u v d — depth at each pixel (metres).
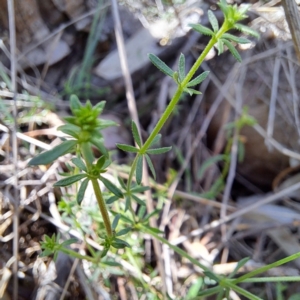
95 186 0.07
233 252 0.13
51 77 0.15
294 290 0.12
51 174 0.12
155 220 0.12
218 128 0.15
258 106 0.15
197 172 0.15
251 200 0.15
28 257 0.12
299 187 0.14
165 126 0.15
